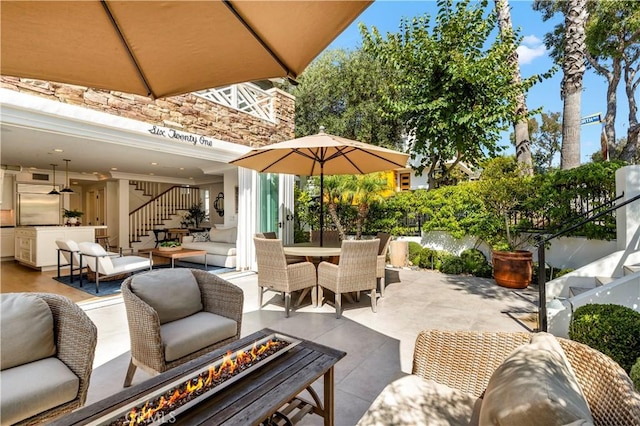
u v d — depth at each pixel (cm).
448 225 695
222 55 137
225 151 638
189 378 151
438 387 160
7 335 177
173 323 246
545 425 88
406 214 775
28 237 714
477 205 658
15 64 135
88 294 492
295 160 502
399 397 150
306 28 121
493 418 103
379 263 477
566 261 544
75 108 425
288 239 776
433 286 548
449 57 694
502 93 691
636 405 98
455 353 167
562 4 1138
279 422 186
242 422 124
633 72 1164
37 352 185
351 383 240
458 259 656
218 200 1220
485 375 159
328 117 1180
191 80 154
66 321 192
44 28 116
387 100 789
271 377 158
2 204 880
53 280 597
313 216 872
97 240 937
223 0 109
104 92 460
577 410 90
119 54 133
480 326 356
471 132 706
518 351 134
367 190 686
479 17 701
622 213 415
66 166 863
